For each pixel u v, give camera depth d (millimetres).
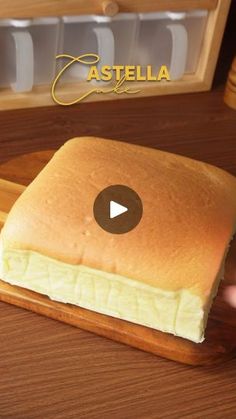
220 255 619
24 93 1014
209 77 1119
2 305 675
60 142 963
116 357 635
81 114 1033
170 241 623
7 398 581
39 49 997
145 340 635
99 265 625
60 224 637
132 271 618
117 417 576
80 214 640
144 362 633
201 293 608
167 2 1007
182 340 640
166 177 680
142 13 1014
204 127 1047
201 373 629
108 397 593
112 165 687
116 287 635
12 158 907
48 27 976
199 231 630
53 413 573
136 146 733
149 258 618
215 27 1053
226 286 696
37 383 598
